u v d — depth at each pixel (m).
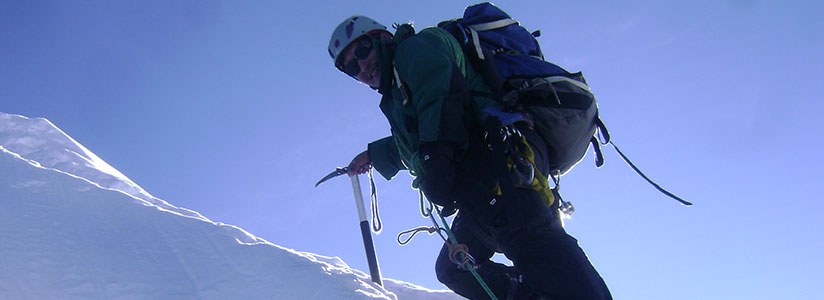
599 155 2.87
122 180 3.58
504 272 2.93
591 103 2.67
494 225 2.52
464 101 2.49
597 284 2.51
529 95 2.58
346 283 2.58
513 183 2.47
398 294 3.46
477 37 2.63
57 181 2.97
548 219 2.53
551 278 2.48
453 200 2.54
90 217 2.80
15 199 2.80
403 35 2.67
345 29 2.73
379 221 3.23
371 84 2.83
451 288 3.03
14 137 3.78
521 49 2.73
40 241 2.56
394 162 3.18
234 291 2.47
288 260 2.64
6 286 2.29
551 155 2.68
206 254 2.65
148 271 2.51
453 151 2.45
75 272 2.44
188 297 2.40
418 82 2.48
